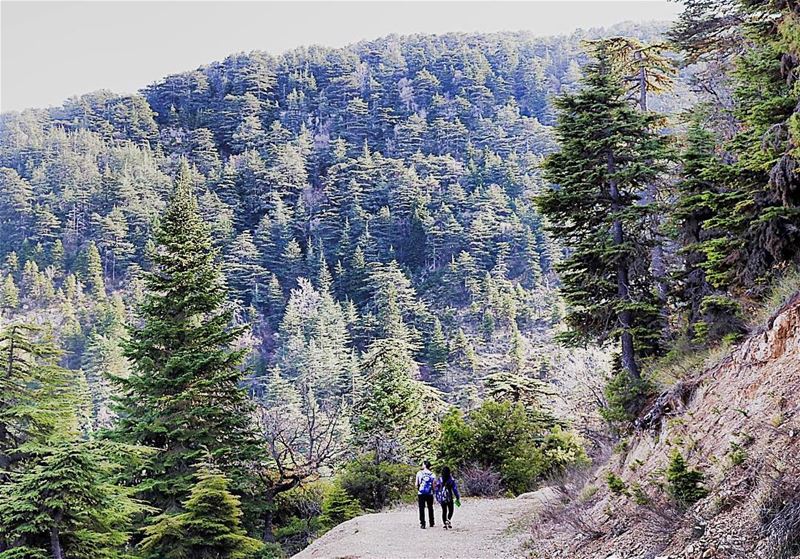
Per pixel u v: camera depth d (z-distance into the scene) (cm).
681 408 1009
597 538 859
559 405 3281
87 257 10412
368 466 2609
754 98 1162
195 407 2072
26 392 1527
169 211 2328
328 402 5731
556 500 1316
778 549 504
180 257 2272
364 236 10538
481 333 7256
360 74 19488
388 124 16312
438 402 3909
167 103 18700
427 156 14375
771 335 842
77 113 18238
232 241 10550
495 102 17588
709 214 1476
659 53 2198
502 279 8338
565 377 3775
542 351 5597
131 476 1916
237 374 2169
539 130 15350
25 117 18412
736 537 576
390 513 1839
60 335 8062
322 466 2845
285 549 2194
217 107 17950
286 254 10600
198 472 1734
